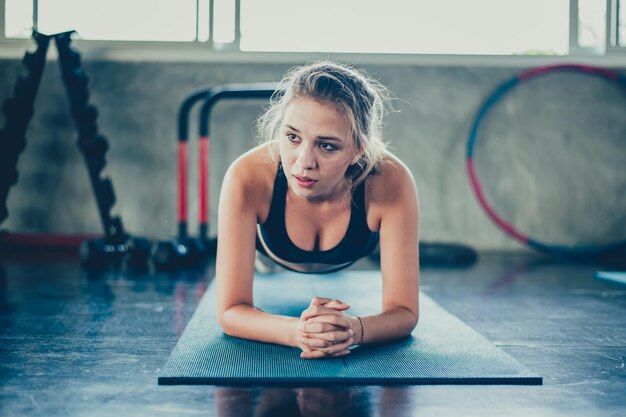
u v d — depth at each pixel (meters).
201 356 1.59
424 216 4.47
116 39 4.42
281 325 1.65
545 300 2.59
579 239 4.46
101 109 4.41
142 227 4.43
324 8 4.46
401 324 1.71
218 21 4.46
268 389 1.38
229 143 4.43
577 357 1.70
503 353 1.67
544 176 4.45
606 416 1.25
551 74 4.42
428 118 4.45
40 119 4.36
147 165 4.43
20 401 1.31
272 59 4.41
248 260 1.74
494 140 4.45
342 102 1.46
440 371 1.49
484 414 1.26
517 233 4.26
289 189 1.73
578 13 4.51
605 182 4.45
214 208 4.43
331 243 1.80
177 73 4.42
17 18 4.40
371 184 1.74
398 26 4.48
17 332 1.92
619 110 4.42
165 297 2.55
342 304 1.58
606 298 2.64
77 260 3.69
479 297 2.65
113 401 1.31
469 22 4.50
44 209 4.39
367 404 1.30
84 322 2.07
